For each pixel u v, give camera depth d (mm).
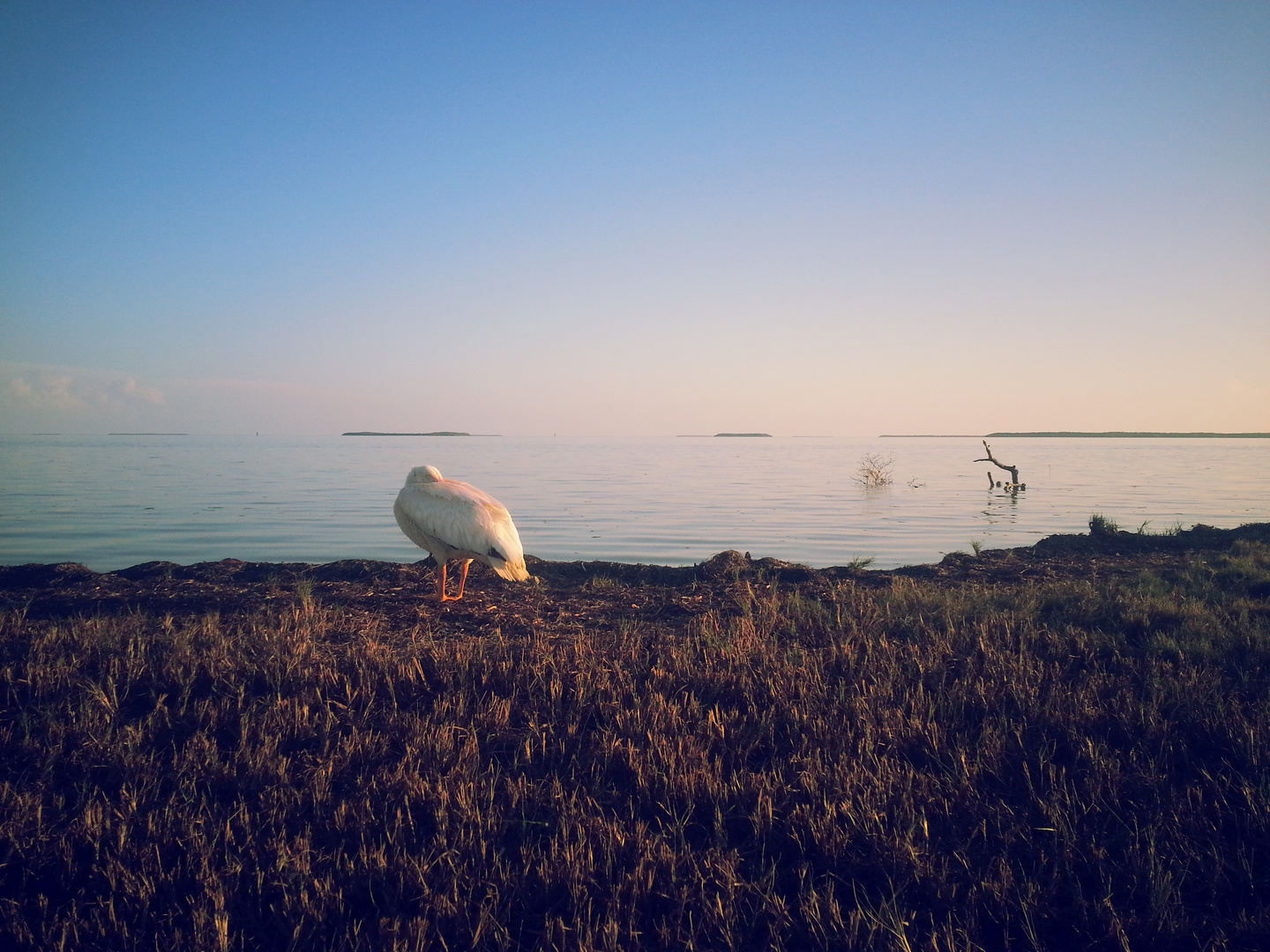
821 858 4020
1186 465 67500
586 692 5934
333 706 5762
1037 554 14594
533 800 4461
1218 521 24953
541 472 53219
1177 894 3633
